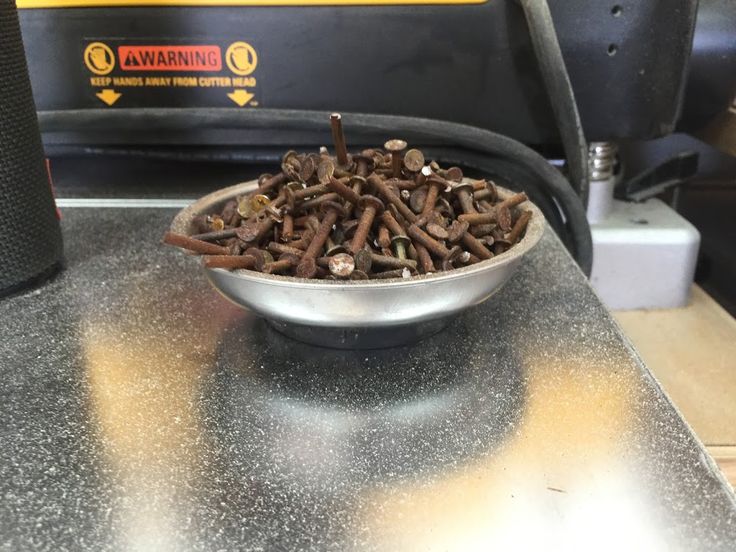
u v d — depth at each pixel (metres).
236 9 0.27
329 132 0.29
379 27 0.27
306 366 0.18
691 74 0.28
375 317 0.16
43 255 0.22
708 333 0.28
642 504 0.13
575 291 0.22
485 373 0.18
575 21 0.27
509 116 0.29
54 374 0.18
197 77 0.28
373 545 0.13
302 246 0.18
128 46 0.28
